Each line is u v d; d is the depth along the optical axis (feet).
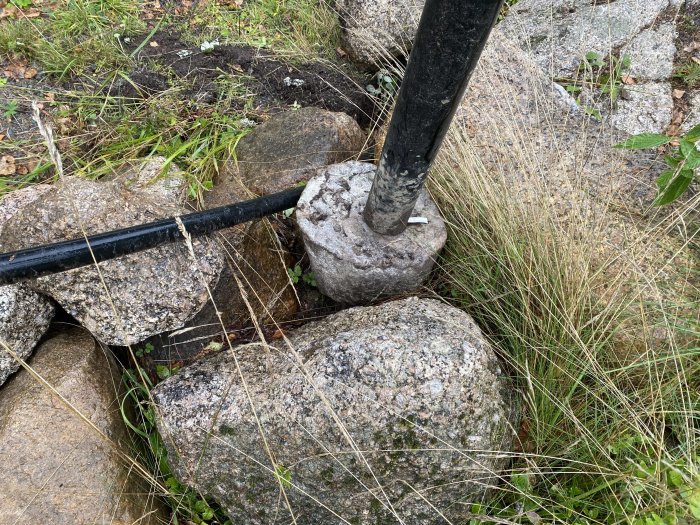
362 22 3.92
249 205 2.58
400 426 2.01
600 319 2.53
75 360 2.39
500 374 2.34
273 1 4.49
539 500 2.24
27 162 3.40
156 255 2.37
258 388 2.17
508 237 2.66
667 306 2.48
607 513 2.17
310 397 2.05
